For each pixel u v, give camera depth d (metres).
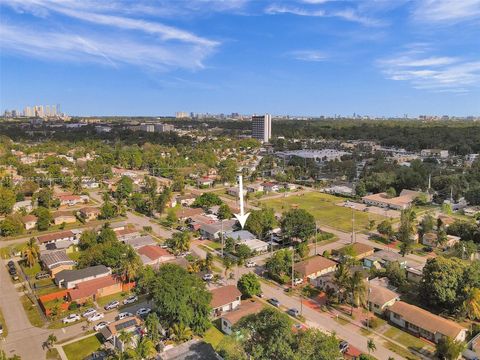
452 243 99.12
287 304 70.62
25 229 114.75
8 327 63.50
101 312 68.19
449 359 52.72
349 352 55.22
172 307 57.53
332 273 78.69
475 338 58.31
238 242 97.56
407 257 92.75
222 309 67.50
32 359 54.91
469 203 142.50
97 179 183.50
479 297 62.44
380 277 79.44
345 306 70.25
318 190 174.62
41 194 137.12
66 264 83.81
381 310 66.69
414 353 55.91
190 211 129.00
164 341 57.44
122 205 135.50
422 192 153.12
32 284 79.25
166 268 65.50
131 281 77.69
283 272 81.19
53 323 64.69
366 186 164.88
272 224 108.06
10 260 91.88
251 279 71.75
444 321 60.12
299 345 38.88
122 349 53.91
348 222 123.25
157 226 118.75
